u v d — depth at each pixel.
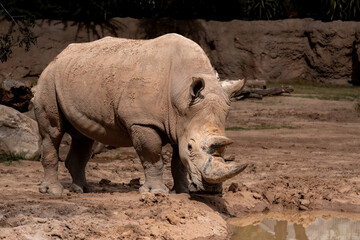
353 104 43.47
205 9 61.91
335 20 63.12
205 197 15.02
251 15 62.59
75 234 11.27
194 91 13.17
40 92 15.86
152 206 13.18
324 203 16.19
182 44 14.20
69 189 16.27
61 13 56.31
